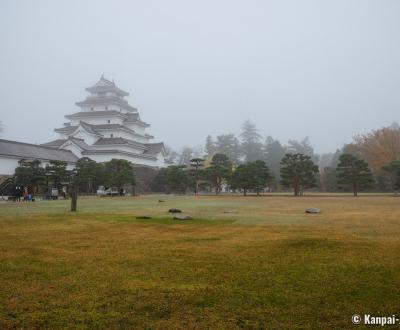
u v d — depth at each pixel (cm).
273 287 568
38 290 556
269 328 424
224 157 6038
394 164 5181
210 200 3675
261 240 992
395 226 1307
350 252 815
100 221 1470
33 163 4347
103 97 7625
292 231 1173
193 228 1260
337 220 1531
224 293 541
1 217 1639
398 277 614
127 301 510
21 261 743
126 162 5244
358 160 5038
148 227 1288
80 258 772
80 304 499
